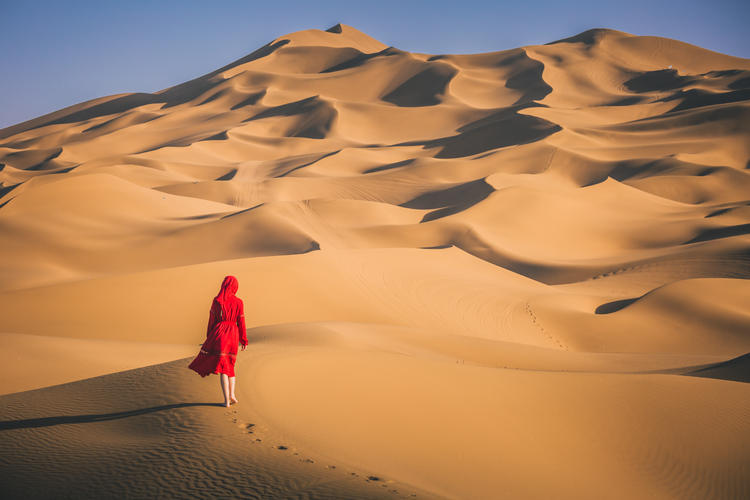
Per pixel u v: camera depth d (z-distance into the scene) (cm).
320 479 559
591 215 7719
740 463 1034
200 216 7081
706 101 16288
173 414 739
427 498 552
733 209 7600
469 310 3828
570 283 5738
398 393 958
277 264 3694
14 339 2052
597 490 840
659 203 8362
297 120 19475
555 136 12619
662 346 3441
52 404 853
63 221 5944
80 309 2941
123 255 5559
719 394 1288
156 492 528
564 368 2280
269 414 755
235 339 774
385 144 17050
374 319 3406
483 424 930
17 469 603
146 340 2778
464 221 7112
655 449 1026
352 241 6656
